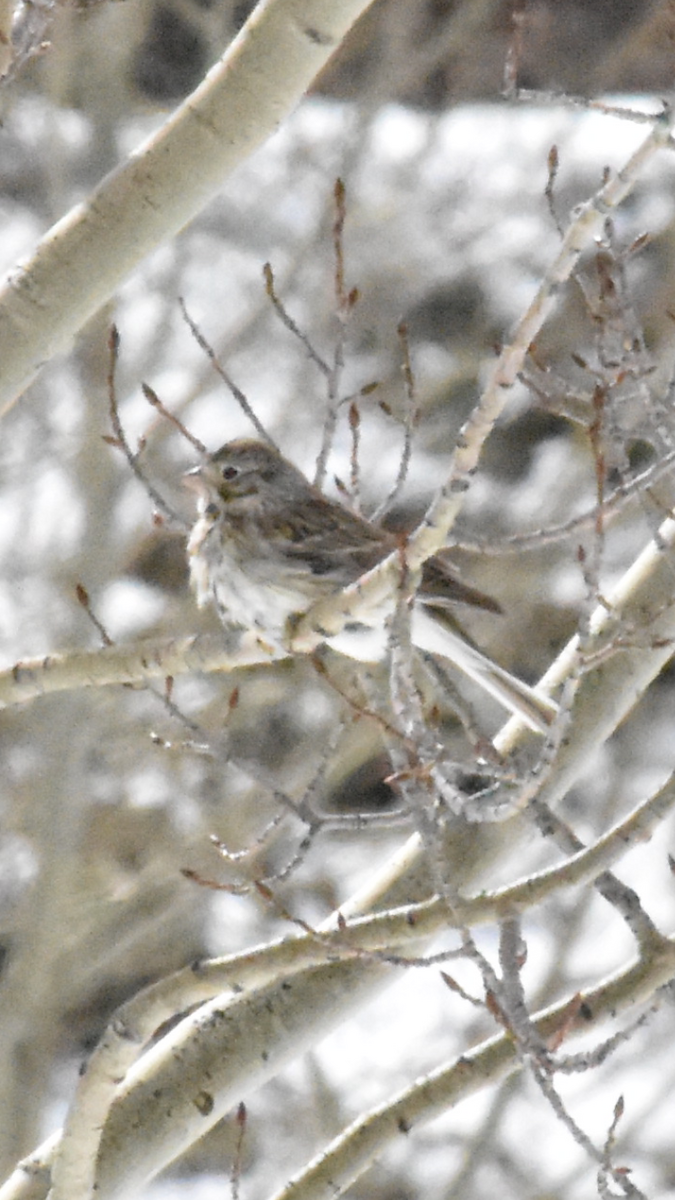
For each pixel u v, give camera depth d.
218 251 16.33
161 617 15.62
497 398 5.30
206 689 14.35
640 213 17.48
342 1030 15.07
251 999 8.15
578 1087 14.12
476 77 17.72
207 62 15.38
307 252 14.25
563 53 17.58
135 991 15.40
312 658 6.09
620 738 17.67
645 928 6.91
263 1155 14.18
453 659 7.96
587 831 16.98
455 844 8.36
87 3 7.21
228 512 8.37
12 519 15.22
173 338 15.31
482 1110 14.02
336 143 15.67
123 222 6.88
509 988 6.07
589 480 15.24
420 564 5.76
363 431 16.88
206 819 13.97
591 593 5.76
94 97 14.40
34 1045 13.48
